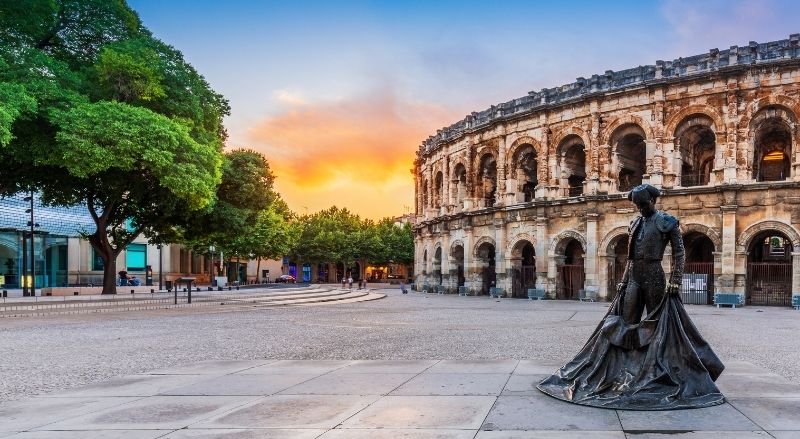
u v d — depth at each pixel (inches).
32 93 1109.1
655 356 353.4
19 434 287.9
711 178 1641.2
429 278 2659.9
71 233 2293.3
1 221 2047.2
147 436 281.4
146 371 503.2
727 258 1563.7
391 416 317.7
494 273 2310.5
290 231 3659.0
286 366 508.7
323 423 303.7
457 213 2316.7
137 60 1289.4
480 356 595.5
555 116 1946.4
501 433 280.7
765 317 1158.3
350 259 4370.1
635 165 1926.7
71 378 481.7
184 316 1158.3
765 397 358.0
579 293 1809.8
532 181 2138.3
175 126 1264.8
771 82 1547.7
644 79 1753.2
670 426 291.3
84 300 1362.0
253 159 1996.8
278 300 1668.3
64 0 1328.7
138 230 1702.8
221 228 1811.0
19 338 779.4
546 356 592.4
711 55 1632.6
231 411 333.7
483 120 2285.9
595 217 1777.8
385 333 839.7
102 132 1130.0
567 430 285.1
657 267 379.9
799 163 1514.5
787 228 1502.2
